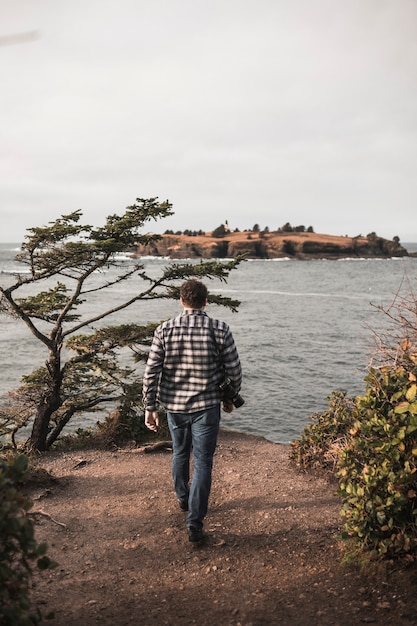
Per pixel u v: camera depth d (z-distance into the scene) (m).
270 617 2.74
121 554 3.56
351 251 163.75
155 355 3.71
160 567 3.38
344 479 3.46
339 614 2.72
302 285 69.94
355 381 19.05
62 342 7.80
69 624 2.71
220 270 7.75
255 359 23.03
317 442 5.32
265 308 43.31
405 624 2.57
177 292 8.09
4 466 2.32
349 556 3.26
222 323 3.73
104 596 3.02
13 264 91.44
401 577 2.96
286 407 16.03
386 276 87.06
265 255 159.12
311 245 160.38
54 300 7.77
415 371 3.73
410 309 4.30
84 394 8.45
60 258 7.29
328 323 34.09
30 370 20.86
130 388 7.28
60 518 4.16
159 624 2.72
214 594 3.03
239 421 14.71
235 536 3.79
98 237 7.32
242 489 4.76
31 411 7.70
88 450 6.29
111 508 4.36
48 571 3.30
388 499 3.00
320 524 3.93
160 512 4.25
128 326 8.20
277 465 5.50
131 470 5.42
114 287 65.56
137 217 7.08
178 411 3.70
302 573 3.20
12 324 32.94
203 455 3.68
